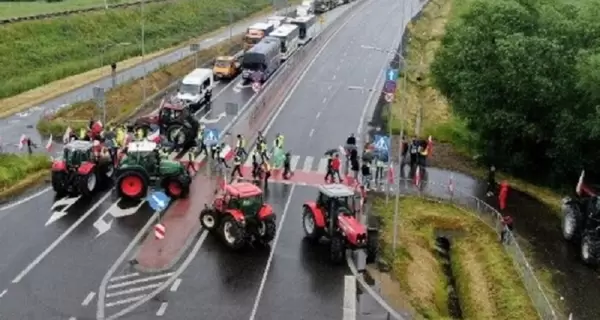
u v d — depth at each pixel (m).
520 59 41.88
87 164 37.03
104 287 27.83
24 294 27.00
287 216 35.78
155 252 31.03
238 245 30.95
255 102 60.88
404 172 44.56
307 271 29.91
